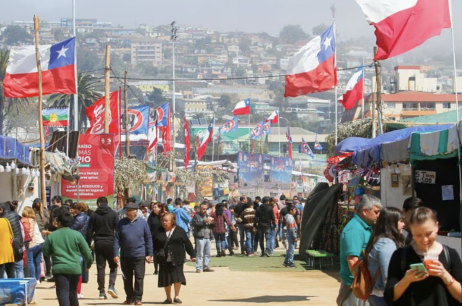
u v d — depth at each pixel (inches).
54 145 2145.7
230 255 2038.6
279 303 1037.8
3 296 911.0
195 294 1162.6
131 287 1026.1
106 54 2320.4
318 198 1685.5
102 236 1097.4
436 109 7662.4
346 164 1635.1
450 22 1108.5
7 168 1427.2
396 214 534.9
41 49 1699.1
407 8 1088.8
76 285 850.1
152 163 3735.2
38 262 1248.2
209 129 4468.5
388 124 2314.2
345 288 626.8
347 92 2436.0
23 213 1203.9
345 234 581.3
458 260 431.5
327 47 1529.3
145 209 1675.7
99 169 2106.3
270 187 4478.3
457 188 1056.8
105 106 2324.1
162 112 3622.0
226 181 5502.0
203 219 1572.3
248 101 4269.2
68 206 1279.5
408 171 1201.4
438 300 424.2
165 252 1032.2
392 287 433.4
